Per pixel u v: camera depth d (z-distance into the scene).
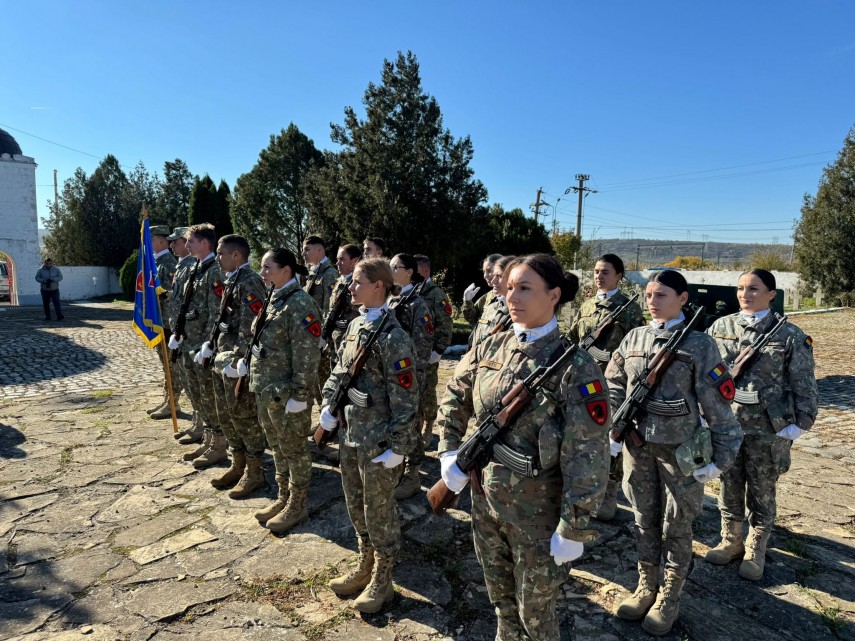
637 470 2.93
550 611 2.16
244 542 3.75
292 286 3.87
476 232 14.66
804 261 24.55
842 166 23.11
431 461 5.33
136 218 32.59
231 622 2.93
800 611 3.05
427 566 3.49
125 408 7.10
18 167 23.81
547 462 2.03
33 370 9.63
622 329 4.27
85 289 29.59
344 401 3.15
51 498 4.42
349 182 14.14
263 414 3.88
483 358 2.30
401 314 4.63
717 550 3.51
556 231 35.19
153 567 3.44
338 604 3.09
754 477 3.33
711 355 2.77
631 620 2.95
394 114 14.02
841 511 4.30
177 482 4.74
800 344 3.24
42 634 2.83
